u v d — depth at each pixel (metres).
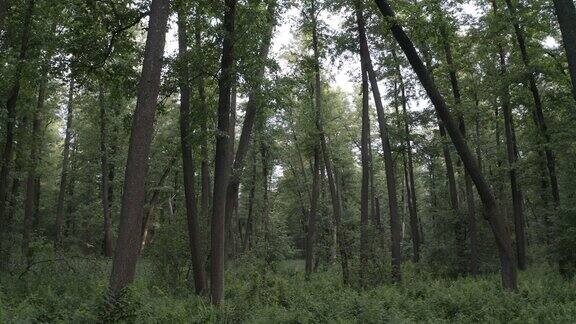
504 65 23.11
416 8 13.79
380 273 17.67
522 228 24.69
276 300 13.07
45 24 17.34
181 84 13.30
